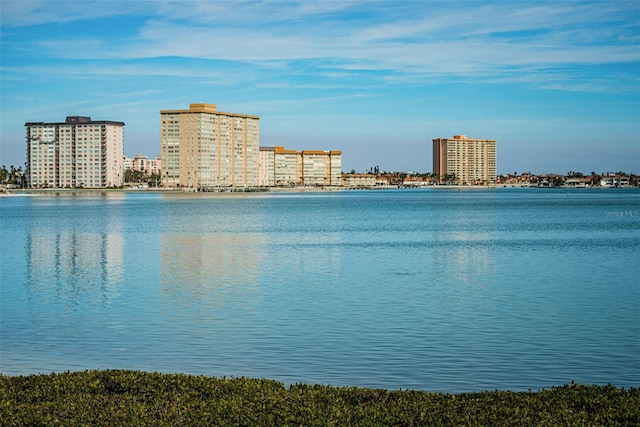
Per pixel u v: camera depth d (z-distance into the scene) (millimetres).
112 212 166000
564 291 42906
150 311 36719
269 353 27875
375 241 84000
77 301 40062
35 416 15875
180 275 51531
